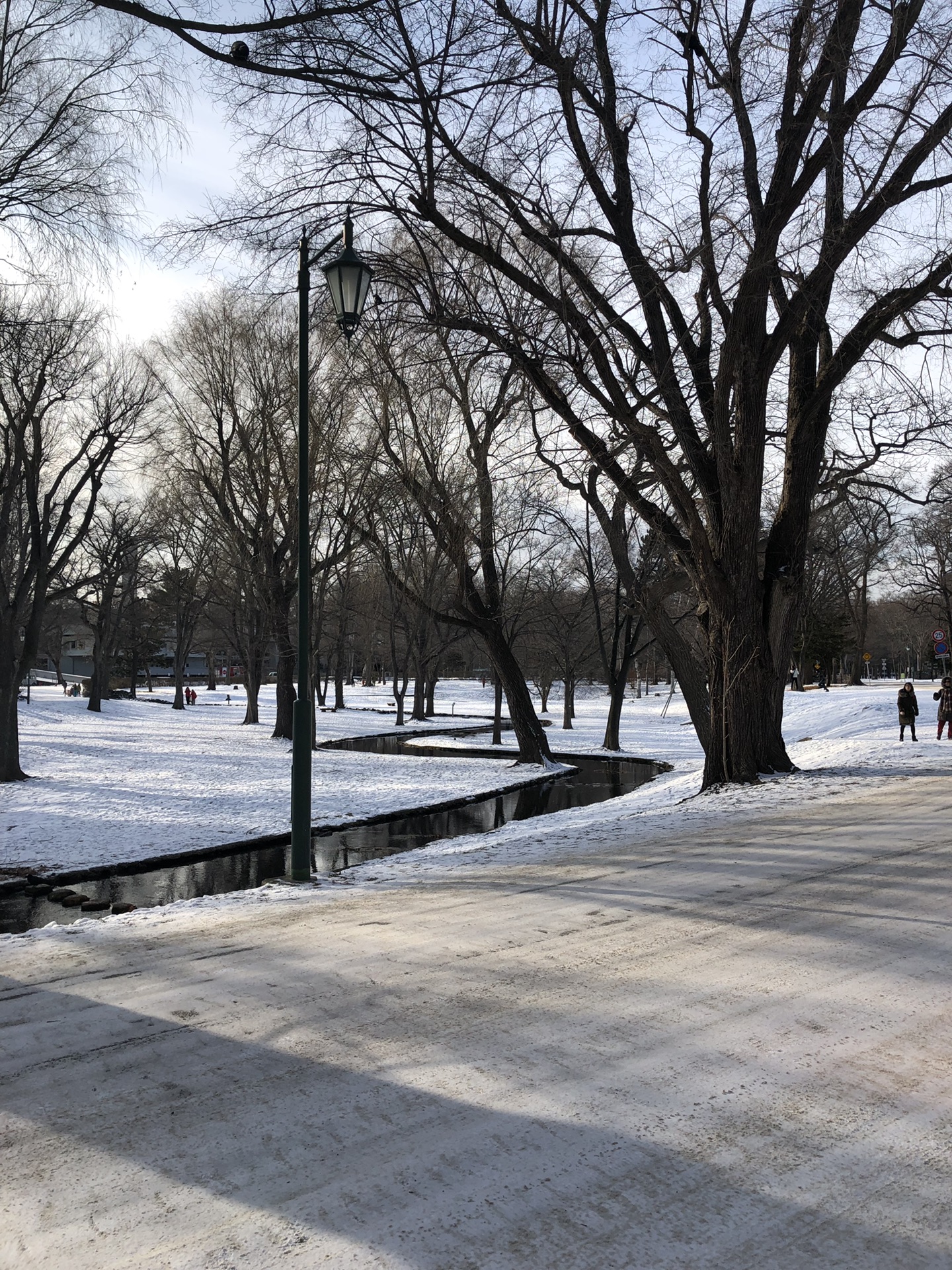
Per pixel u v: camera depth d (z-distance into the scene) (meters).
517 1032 4.38
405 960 5.58
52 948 6.27
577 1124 3.48
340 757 32.06
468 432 23.44
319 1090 3.81
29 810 18.31
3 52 11.67
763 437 13.71
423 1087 3.82
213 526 37.19
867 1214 2.92
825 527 27.31
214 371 34.19
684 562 14.66
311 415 27.50
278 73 8.20
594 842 10.09
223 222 11.73
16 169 12.00
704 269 11.97
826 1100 3.67
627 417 12.35
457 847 13.05
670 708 69.81
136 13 7.22
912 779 13.53
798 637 62.03
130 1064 4.13
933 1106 3.63
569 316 11.71
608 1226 2.85
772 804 11.95
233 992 5.11
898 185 11.77
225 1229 2.86
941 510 47.44
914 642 87.38
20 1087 3.92
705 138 12.55
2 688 23.27
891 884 7.15
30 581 24.31
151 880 13.32
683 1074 3.90
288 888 8.91
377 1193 3.04
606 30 11.62
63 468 26.14
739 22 11.70
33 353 21.33
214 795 20.80
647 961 5.43
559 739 43.44
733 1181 3.10
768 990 4.91
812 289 12.66
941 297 12.62
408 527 28.75
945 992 4.86
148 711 58.69
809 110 11.75
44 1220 2.93
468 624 28.89
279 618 37.44
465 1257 2.71
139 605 68.38
